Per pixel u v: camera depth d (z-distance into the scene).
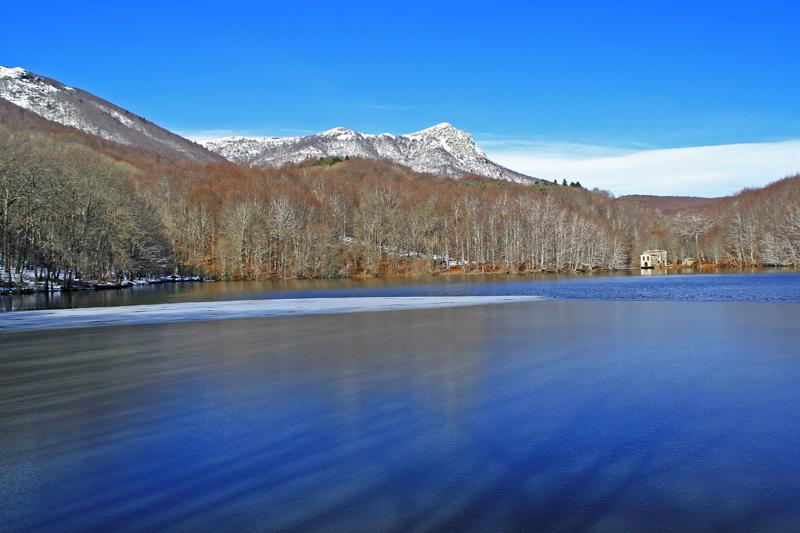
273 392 10.69
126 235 72.06
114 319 26.64
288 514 5.40
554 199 168.50
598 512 5.45
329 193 155.12
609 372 12.40
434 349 16.00
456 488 6.05
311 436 7.91
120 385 11.45
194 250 108.69
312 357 14.77
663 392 10.48
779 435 7.84
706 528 5.09
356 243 114.44
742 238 130.50
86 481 6.28
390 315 27.03
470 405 9.60
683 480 6.26
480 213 133.25
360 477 6.36
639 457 7.01
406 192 167.88
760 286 54.53
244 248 104.44
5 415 9.18
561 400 9.90
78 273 65.00
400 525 5.15
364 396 10.30
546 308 30.28
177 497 5.83
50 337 20.03
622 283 66.62
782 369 12.63
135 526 5.15
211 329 21.91
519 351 15.51
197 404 9.79
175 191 137.00
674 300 36.91
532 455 7.09
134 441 7.73
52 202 60.31
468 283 76.12
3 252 57.69
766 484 6.12
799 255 110.12
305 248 104.94
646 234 163.75
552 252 124.00
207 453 7.21
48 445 7.59
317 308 31.78
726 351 15.24
